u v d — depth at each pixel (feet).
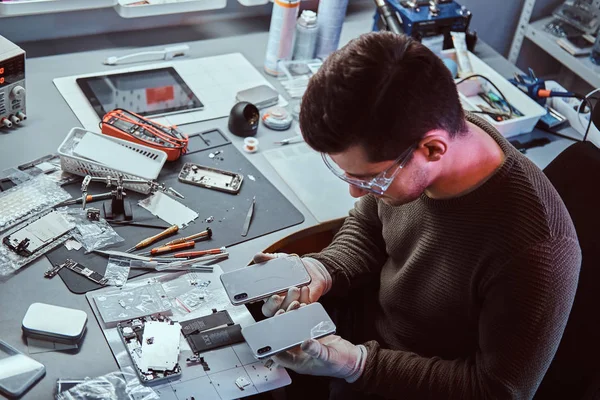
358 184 3.28
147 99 5.47
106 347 3.67
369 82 2.83
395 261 4.24
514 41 8.25
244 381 3.63
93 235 4.23
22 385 3.38
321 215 4.75
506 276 3.38
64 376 3.49
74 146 4.68
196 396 3.51
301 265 4.07
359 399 4.26
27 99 5.24
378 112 2.85
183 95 5.59
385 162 3.08
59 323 3.65
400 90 2.85
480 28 8.33
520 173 3.40
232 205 4.65
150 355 3.61
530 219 3.33
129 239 4.26
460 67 6.38
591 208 4.01
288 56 6.02
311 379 4.61
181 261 4.17
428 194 3.64
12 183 4.49
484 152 3.42
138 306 3.88
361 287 4.69
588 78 7.28
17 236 4.12
